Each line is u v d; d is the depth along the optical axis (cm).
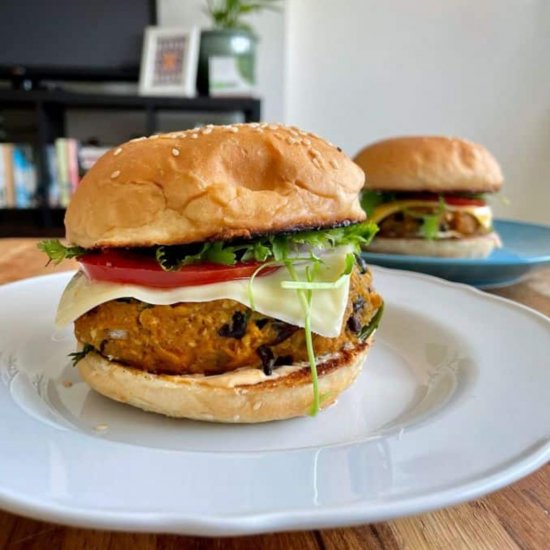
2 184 80
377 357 24
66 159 79
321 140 20
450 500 11
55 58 83
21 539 12
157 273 17
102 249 18
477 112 89
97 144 85
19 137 89
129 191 17
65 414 18
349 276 19
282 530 11
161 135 19
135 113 89
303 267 18
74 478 12
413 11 86
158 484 12
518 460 13
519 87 88
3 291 27
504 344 21
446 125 90
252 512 11
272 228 17
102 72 83
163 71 80
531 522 13
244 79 78
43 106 77
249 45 78
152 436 17
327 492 12
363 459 13
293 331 18
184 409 17
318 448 14
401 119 89
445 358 22
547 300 31
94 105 78
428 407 19
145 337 17
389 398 20
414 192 39
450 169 39
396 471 13
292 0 85
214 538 12
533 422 15
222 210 17
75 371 22
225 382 17
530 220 93
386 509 11
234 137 18
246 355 17
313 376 17
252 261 18
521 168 91
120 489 12
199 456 13
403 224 38
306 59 87
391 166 39
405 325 26
